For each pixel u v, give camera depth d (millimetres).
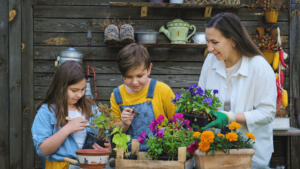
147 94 1786
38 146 1584
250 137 1280
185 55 3320
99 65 3275
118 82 3287
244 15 3324
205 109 1389
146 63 1635
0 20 3145
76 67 1704
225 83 1800
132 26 3256
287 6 3338
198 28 3297
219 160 1228
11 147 3158
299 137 3344
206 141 1184
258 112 1607
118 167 1241
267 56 2947
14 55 3172
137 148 1400
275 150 3408
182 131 1359
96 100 3279
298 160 3342
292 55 3340
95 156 1241
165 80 3328
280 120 2891
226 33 1586
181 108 1472
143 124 1765
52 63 3236
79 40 3252
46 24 3215
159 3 3047
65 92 1672
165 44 3068
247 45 1670
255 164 1495
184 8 3279
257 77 1654
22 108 3189
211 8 3170
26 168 3170
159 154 1318
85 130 1738
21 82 3188
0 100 3146
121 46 3188
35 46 3215
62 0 3223
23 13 3184
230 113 1491
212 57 1915
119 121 1820
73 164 1506
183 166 1211
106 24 3129
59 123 1652
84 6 3242
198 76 3338
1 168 3137
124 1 3256
